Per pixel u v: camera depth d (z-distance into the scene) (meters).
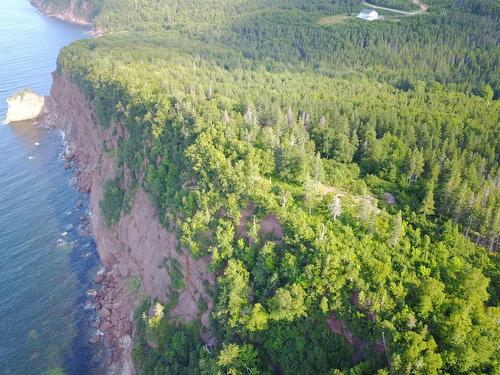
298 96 137.88
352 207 82.50
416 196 90.56
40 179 160.62
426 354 56.69
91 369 96.50
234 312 74.19
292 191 87.12
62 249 128.38
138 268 110.38
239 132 100.56
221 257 81.19
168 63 178.12
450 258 73.44
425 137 105.19
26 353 99.12
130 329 102.31
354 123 112.62
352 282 66.44
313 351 65.56
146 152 113.56
